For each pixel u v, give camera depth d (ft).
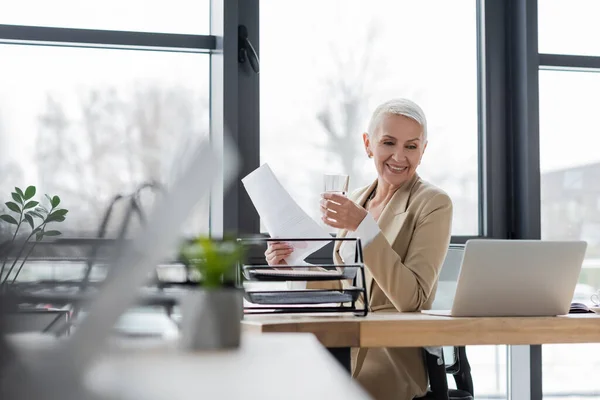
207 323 3.52
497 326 6.49
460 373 7.99
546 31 10.71
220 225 9.25
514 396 10.53
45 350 1.92
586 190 10.78
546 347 10.73
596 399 10.74
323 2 10.24
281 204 7.20
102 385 2.09
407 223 7.82
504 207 10.55
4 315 1.91
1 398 1.84
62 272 2.29
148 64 9.67
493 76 10.57
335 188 7.35
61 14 9.39
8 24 9.24
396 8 10.48
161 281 3.80
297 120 10.09
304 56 10.16
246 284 7.03
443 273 10.31
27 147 9.20
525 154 10.28
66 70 9.45
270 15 10.04
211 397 2.11
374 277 7.27
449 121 10.59
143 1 9.62
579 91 10.79
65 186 9.21
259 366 2.87
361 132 10.30
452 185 10.60
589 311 7.43
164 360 3.04
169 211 2.10
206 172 2.12
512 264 6.56
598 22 10.77
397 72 10.46
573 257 6.71
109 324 2.03
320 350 3.42
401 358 7.09
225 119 9.36
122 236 2.11
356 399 2.10
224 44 9.36
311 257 9.80
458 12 10.65
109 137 9.38
